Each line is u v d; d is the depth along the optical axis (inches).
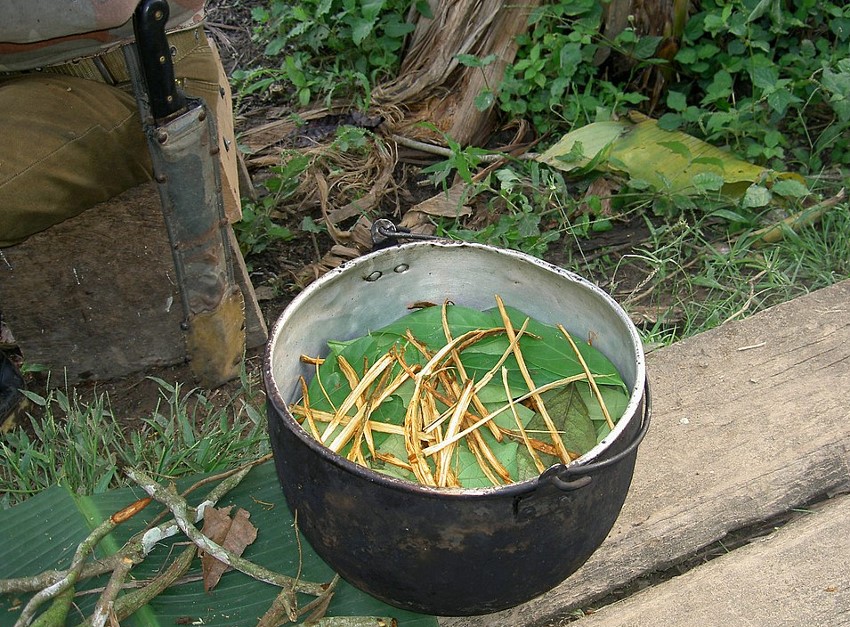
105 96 75.2
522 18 117.4
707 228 108.1
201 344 83.7
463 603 56.2
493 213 108.7
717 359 83.5
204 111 71.7
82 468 80.9
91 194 76.9
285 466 56.7
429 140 119.8
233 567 65.2
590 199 105.3
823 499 75.1
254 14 137.4
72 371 91.0
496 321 65.2
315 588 64.9
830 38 127.6
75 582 62.9
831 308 87.6
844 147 116.2
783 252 103.2
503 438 58.4
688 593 65.3
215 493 72.2
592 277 102.0
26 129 71.4
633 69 123.3
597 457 51.1
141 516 71.7
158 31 65.4
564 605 66.7
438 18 121.9
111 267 84.7
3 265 82.1
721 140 117.0
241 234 104.4
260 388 89.7
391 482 50.3
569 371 61.8
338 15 125.6
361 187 113.8
